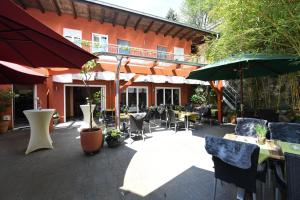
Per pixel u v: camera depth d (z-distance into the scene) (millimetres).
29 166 4090
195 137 6602
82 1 8656
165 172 3723
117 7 9422
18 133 7594
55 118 9273
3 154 4934
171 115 7898
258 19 4176
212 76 5582
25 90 9156
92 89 10930
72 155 4785
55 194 2955
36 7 9328
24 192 3023
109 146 5418
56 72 7094
